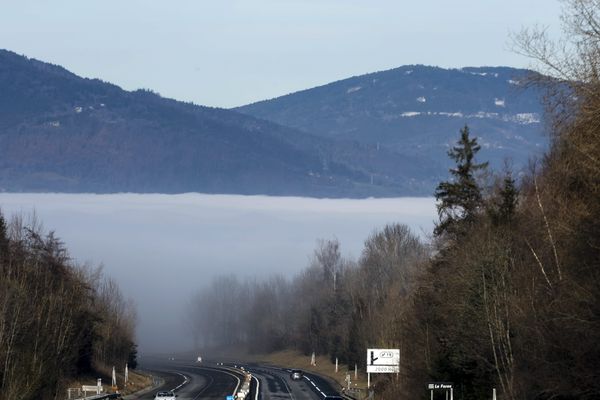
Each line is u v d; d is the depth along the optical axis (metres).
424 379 185.25
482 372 158.25
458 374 164.75
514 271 146.25
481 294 151.88
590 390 105.25
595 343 100.31
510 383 133.88
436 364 170.38
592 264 101.69
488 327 150.25
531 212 138.25
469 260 154.75
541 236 127.00
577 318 98.81
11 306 193.62
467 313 154.12
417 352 193.88
